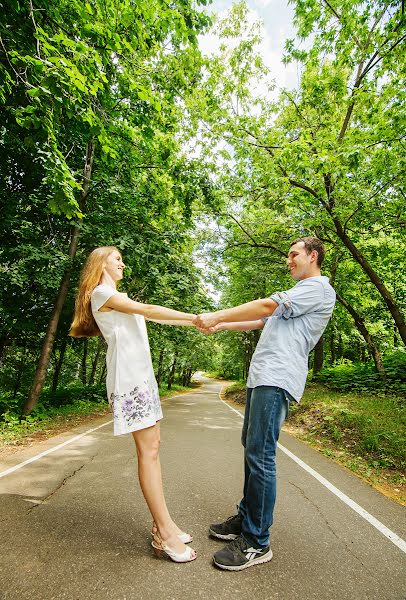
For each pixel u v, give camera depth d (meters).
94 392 11.79
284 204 9.35
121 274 2.34
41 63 3.16
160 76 6.77
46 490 3.04
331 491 3.21
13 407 7.78
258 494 1.93
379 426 5.18
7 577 1.73
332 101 8.28
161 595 1.63
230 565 1.84
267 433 1.95
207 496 2.97
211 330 2.17
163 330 16.09
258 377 2.02
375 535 2.33
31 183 7.77
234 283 17.78
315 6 7.57
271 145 8.81
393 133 6.25
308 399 8.41
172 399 17.23
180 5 5.59
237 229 12.09
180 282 10.33
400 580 1.81
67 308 9.43
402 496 3.19
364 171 7.14
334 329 14.51
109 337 2.05
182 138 10.26
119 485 3.19
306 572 1.86
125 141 6.95
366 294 12.80
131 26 4.76
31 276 8.02
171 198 9.51
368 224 8.34
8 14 3.82
